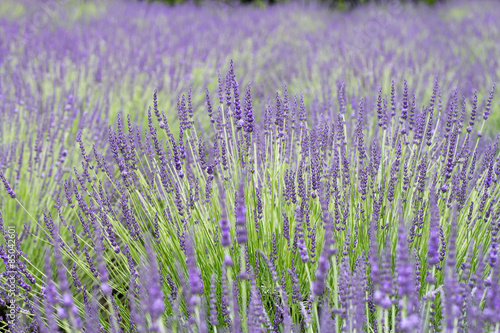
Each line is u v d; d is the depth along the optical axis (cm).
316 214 97
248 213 96
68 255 95
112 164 114
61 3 352
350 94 158
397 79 175
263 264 94
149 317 83
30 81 169
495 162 98
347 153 104
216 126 100
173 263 95
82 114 135
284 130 102
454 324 80
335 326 85
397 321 87
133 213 96
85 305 89
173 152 96
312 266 93
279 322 91
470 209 94
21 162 112
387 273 78
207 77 189
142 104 156
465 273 83
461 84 164
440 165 99
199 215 95
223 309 87
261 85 185
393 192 95
